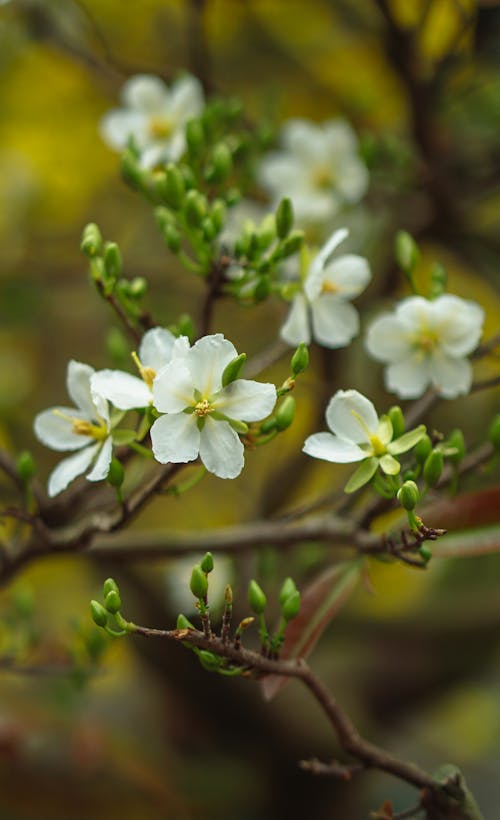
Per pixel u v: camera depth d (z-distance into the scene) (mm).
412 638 1049
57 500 763
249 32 1060
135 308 709
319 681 685
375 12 968
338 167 868
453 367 727
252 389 658
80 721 932
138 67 932
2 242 1157
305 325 722
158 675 1057
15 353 1157
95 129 1130
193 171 756
